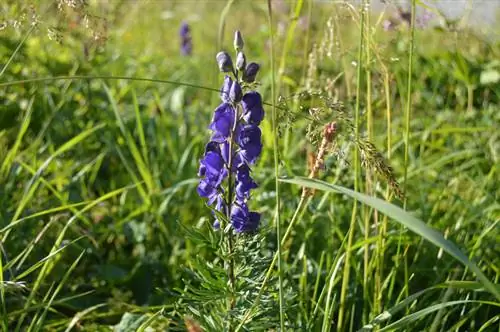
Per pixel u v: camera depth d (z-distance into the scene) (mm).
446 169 1773
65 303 1327
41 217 1472
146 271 1437
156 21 3182
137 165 1607
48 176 1643
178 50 3139
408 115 1174
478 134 1894
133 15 2504
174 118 2109
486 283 883
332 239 1330
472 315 1210
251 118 1032
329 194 1414
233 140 1044
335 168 1474
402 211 928
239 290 1099
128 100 2199
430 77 2254
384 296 1261
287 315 1152
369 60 1207
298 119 1754
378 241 1183
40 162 1610
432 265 1348
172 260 1438
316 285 1207
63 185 1588
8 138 1739
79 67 1933
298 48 1924
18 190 1530
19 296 1297
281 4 2062
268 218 1467
